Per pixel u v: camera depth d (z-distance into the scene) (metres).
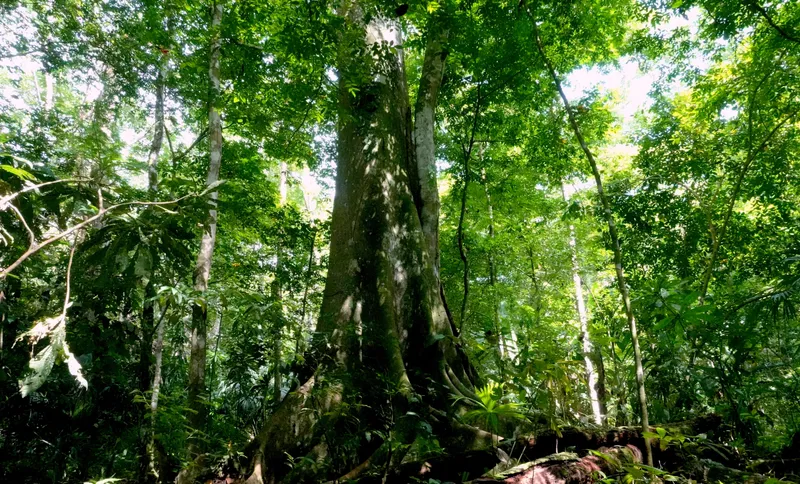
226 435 4.75
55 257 4.02
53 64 8.95
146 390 4.09
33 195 2.50
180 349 7.96
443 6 6.52
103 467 4.04
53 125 7.87
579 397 4.47
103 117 9.98
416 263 5.69
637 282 9.17
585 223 12.30
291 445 4.06
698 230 9.09
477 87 7.90
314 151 10.56
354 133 6.52
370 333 4.95
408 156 6.85
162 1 7.16
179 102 9.47
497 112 8.71
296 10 5.79
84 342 3.43
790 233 8.57
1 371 3.01
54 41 8.73
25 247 2.59
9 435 3.61
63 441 3.68
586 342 7.69
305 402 4.20
